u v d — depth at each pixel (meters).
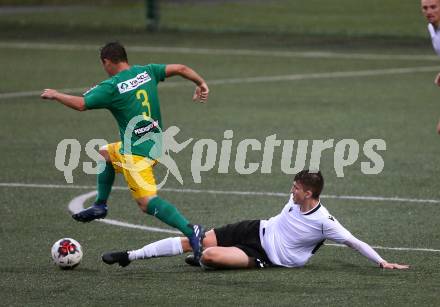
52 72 68.94
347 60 75.50
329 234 25.80
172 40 84.94
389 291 23.78
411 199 35.50
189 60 74.56
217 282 24.73
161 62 73.31
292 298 23.22
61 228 31.34
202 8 108.94
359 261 27.08
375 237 30.12
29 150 44.81
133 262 27.16
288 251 26.06
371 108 56.09
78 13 104.75
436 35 29.00
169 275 25.55
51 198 35.75
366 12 105.75
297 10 107.69
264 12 106.06
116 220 32.50
